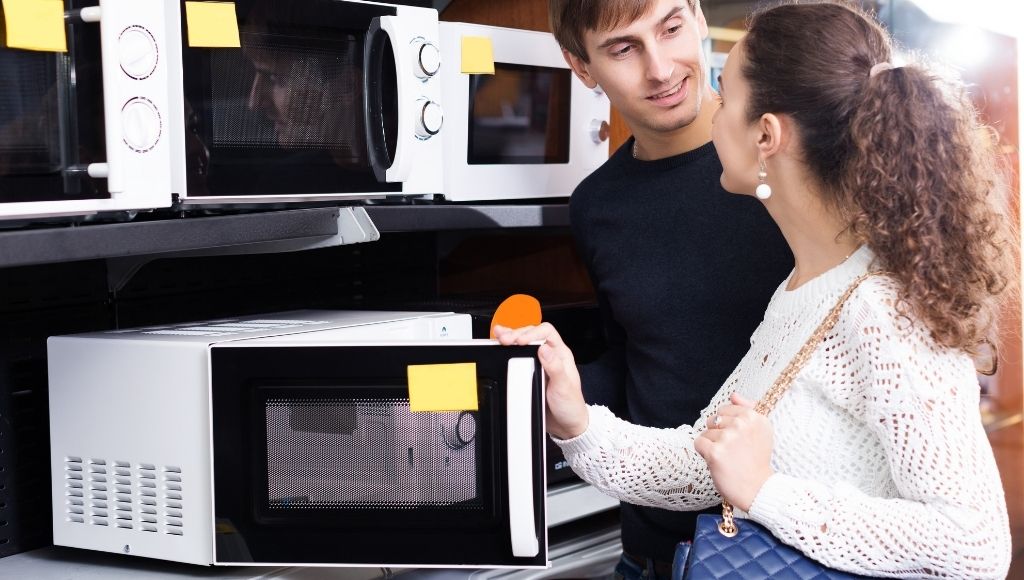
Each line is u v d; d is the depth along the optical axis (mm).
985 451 1013
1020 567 2490
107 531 1369
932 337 1020
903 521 1006
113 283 1643
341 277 2045
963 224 1030
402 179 1571
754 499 1066
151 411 1316
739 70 1185
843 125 1088
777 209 1185
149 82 1238
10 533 1472
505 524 1226
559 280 2227
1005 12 2406
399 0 1849
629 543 1653
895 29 2293
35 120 1142
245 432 1262
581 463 1351
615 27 1463
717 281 1521
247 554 1273
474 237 2322
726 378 1521
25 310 1506
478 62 1728
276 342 1266
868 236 1056
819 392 1105
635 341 1632
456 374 1214
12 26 1098
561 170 1935
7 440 1474
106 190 1215
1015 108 2416
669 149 1589
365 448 1251
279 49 1423
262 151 1401
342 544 1265
